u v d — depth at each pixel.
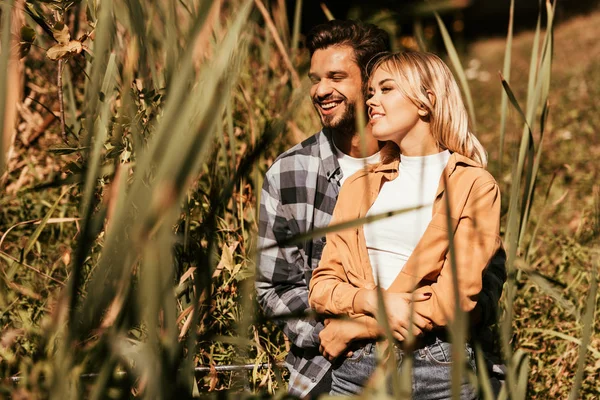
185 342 1.87
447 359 2.20
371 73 2.46
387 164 2.46
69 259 2.42
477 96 11.04
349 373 2.34
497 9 16.55
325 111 2.74
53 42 3.19
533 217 4.89
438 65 2.39
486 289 2.38
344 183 2.54
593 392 3.02
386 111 2.38
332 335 2.35
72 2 2.36
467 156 2.40
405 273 2.23
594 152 6.91
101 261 1.30
